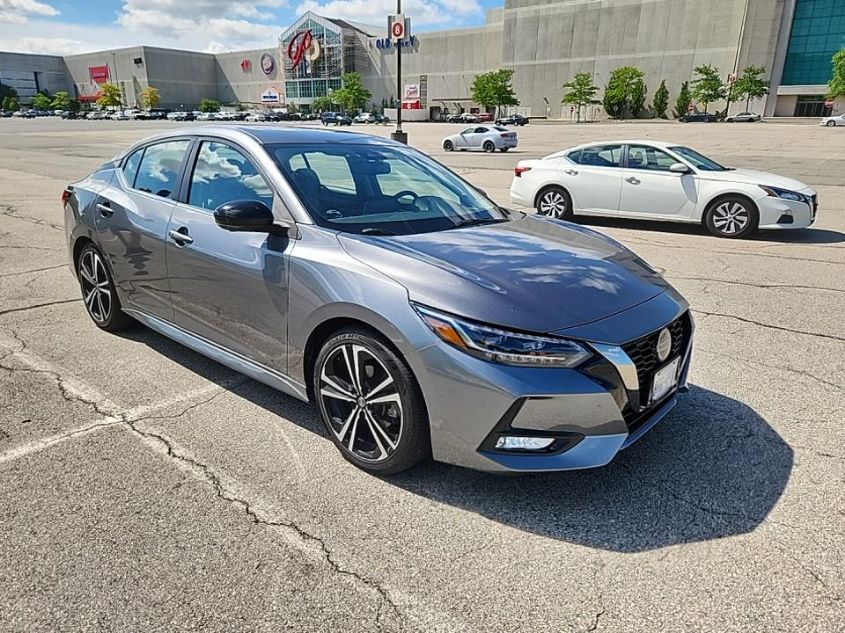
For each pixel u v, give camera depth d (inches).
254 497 102.4
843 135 1486.2
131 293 158.6
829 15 2689.5
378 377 104.9
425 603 80.5
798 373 154.4
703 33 2945.4
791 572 86.3
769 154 881.5
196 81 4901.6
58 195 472.1
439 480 108.0
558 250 118.6
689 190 346.3
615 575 85.8
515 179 420.2
